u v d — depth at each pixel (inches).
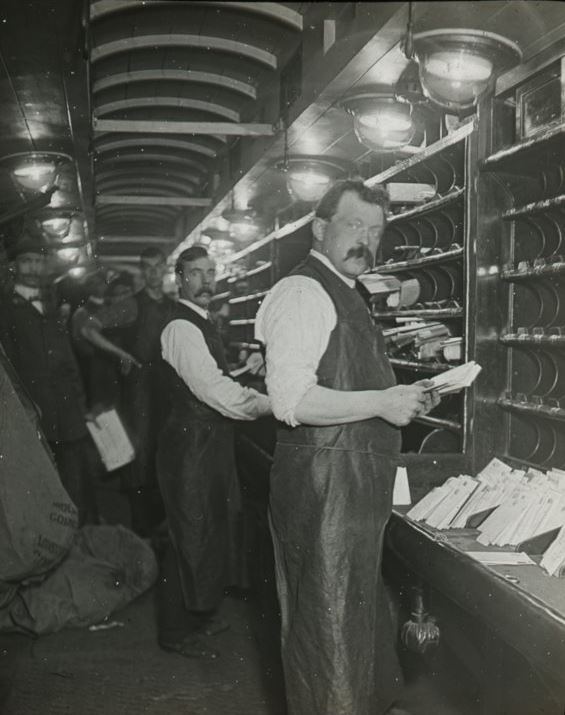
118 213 398.9
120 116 236.4
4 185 204.2
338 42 127.6
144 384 192.2
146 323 194.7
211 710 112.5
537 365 121.2
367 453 81.0
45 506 126.3
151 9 165.9
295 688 81.7
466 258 121.3
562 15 96.3
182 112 234.8
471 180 119.7
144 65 197.2
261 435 162.9
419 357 137.1
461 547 87.6
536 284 119.6
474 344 119.6
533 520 88.3
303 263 86.8
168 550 133.1
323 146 181.0
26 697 116.2
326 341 81.1
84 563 154.0
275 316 81.2
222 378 125.7
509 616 73.4
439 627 114.1
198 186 319.6
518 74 110.5
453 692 110.8
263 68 188.2
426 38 98.2
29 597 142.9
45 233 235.3
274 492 84.4
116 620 147.7
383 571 122.6
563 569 76.5
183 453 128.1
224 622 144.5
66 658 130.7
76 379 186.1
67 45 122.9
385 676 88.8
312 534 80.0
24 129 172.1
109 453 175.0
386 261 169.3
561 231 114.7
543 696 82.9
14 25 114.0
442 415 139.9
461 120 129.6
